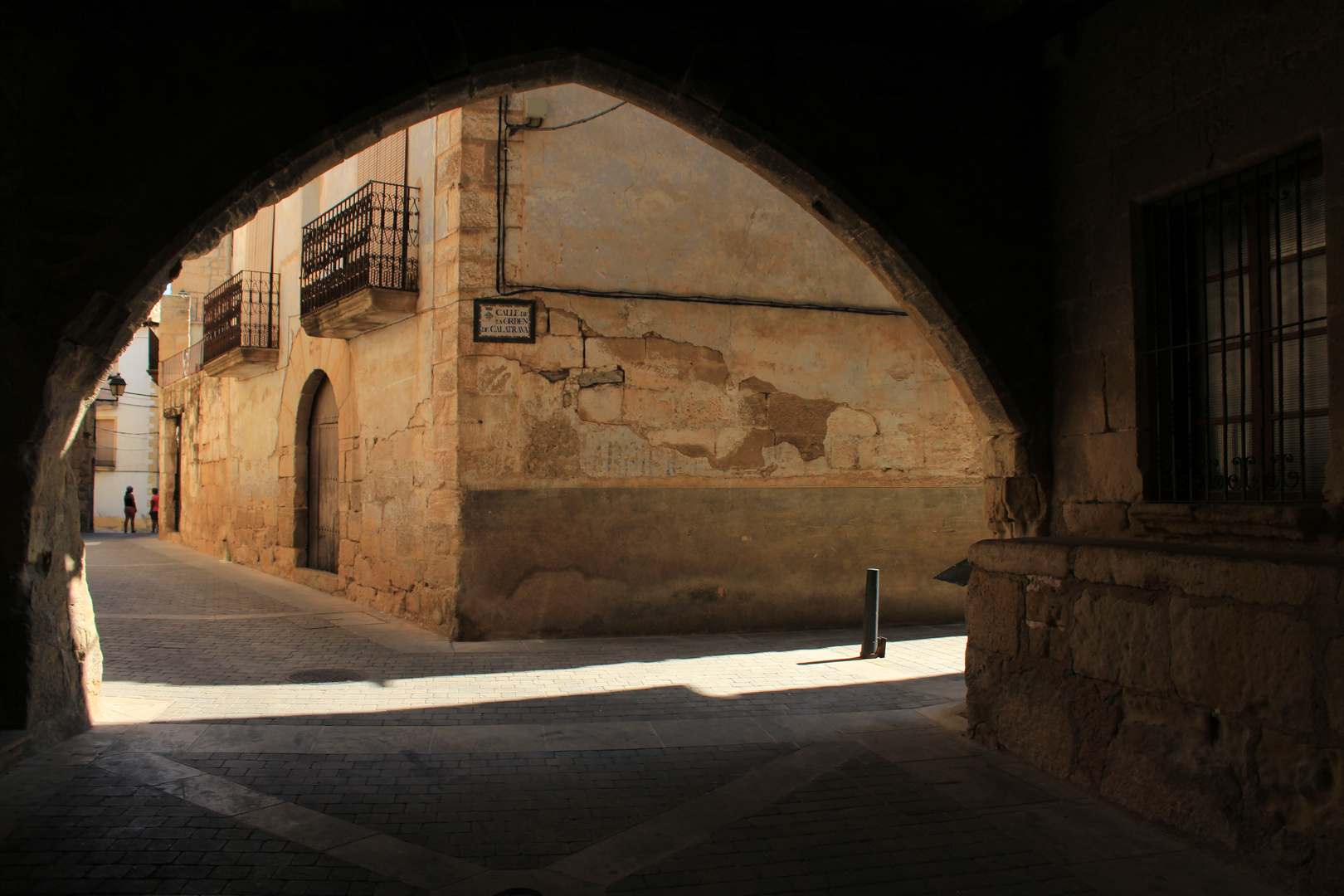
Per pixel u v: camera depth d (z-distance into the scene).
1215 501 4.13
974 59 5.14
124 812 3.64
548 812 3.80
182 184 4.19
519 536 8.02
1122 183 4.61
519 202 8.16
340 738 4.80
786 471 8.77
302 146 4.31
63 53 4.10
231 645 7.45
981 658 4.88
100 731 4.75
